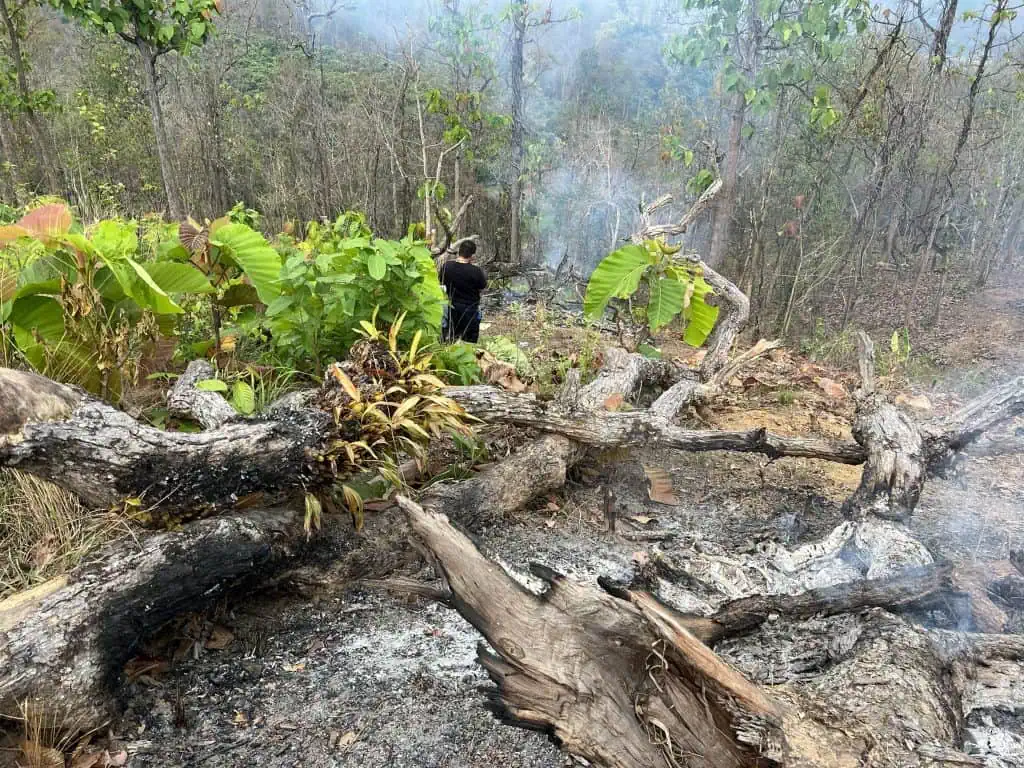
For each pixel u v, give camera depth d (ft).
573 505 12.89
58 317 11.10
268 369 13.56
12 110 30.50
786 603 8.56
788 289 31.32
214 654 8.45
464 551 6.33
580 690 6.00
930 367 25.04
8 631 6.88
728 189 27.71
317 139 37.14
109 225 11.03
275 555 9.08
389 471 10.36
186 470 8.50
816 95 26.02
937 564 8.87
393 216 38.78
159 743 7.13
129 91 39.34
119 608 7.40
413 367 10.77
